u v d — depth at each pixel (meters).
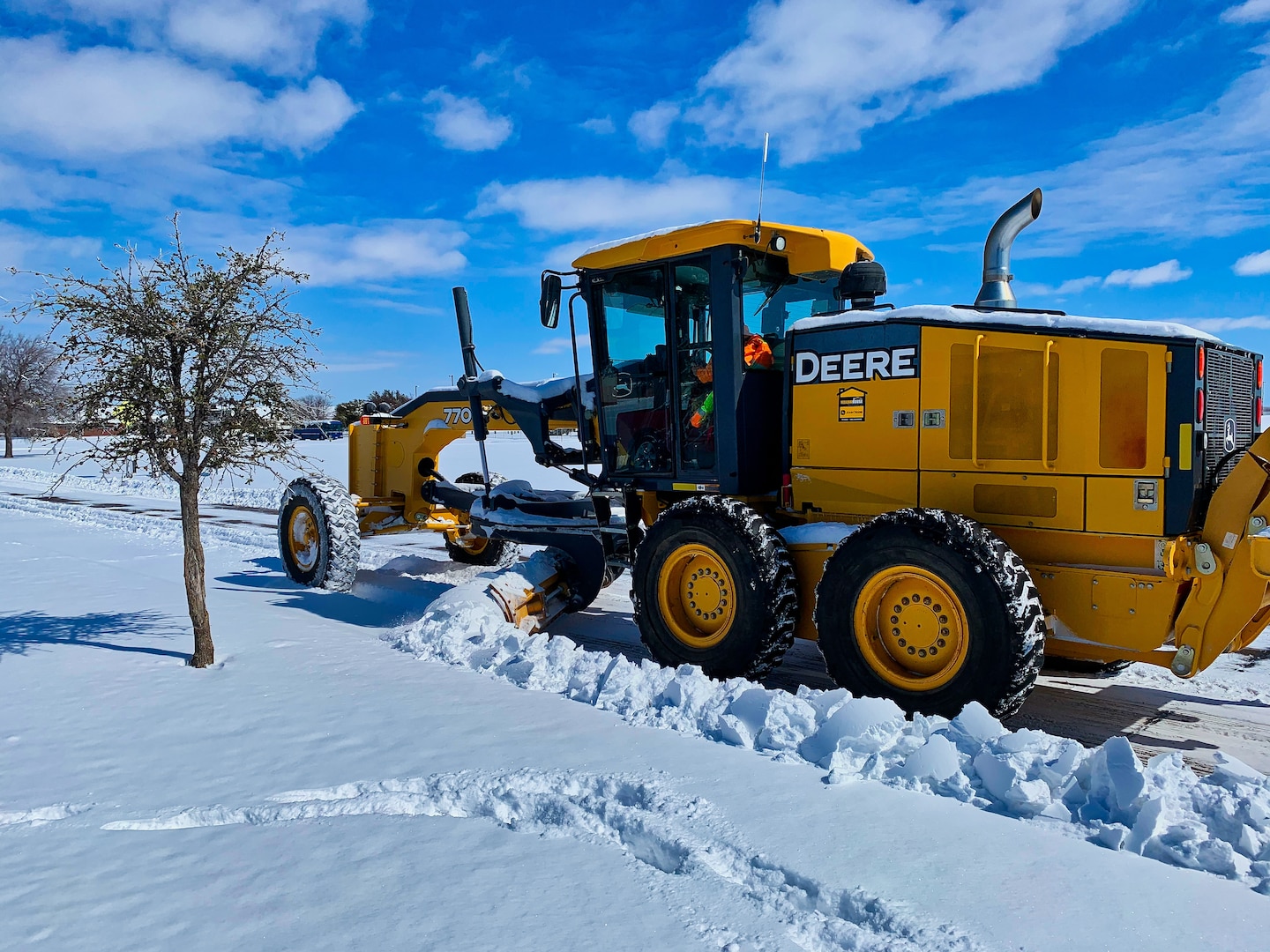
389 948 2.25
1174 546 3.94
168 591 7.87
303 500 8.41
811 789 3.17
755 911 2.43
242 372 5.07
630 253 5.86
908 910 2.35
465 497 8.59
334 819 3.10
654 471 5.97
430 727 3.96
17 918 2.45
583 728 3.90
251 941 2.31
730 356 5.36
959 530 4.13
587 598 6.80
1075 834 2.85
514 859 2.75
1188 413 3.92
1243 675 5.40
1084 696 5.05
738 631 5.00
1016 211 4.87
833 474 5.02
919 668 4.40
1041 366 4.28
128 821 3.09
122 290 4.77
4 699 4.53
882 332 4.78
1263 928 2.29
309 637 5.92
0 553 10.51
